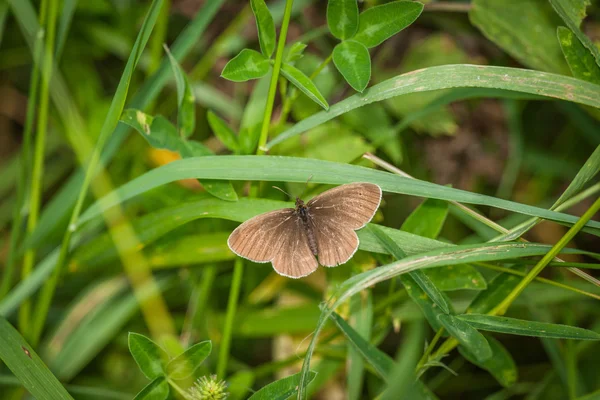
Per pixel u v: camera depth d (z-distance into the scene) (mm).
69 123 473
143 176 407
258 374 452
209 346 384
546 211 385
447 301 397
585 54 397
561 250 390
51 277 435
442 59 486
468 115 496
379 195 397
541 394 468
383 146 466
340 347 445
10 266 450
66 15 445
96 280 496
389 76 491
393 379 393
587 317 488
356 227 399
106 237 436
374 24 394
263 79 445
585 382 473
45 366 390
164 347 436
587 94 389
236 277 429
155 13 395
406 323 475
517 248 386
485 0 462
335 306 377
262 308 488
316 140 451
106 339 467
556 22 457
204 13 443
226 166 397
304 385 374
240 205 410
